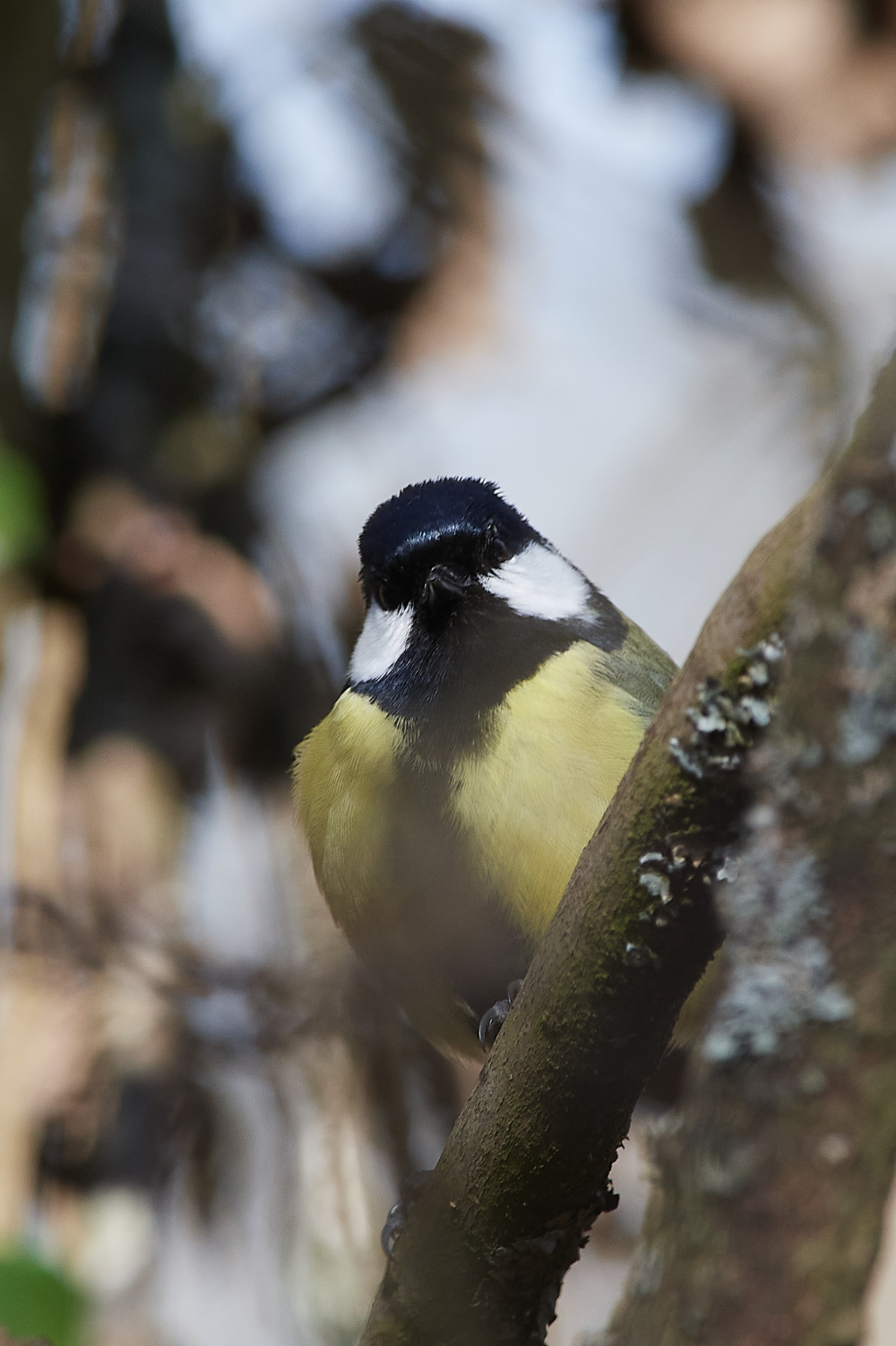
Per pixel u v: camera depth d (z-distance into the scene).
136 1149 7.77
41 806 8.05
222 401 9.05
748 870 3.03
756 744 3.52
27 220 8.38
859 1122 2.85
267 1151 7.95
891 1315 5.68
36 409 8.57
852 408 3.49
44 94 8.34
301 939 8.09
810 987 2.89
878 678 2.88
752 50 7.98
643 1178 3.68
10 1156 7.55
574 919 3.98
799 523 3.40
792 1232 2.86
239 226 9.08
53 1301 4.91
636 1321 3.09
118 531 8.47
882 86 7.93
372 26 8.38
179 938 7.94
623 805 3.80
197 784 8.43
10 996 7.77
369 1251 7.78
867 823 2.88
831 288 7.85
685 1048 6.20
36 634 8.37
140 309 8.93
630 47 8.20
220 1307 7.69
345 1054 7.93
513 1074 4.26
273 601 8.71
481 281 8.58
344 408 8.92
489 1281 4.57
